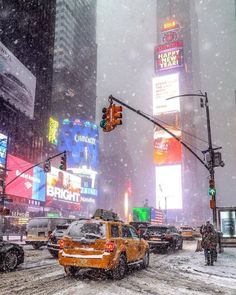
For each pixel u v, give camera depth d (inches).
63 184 2568.9
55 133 3905.0
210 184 795.4
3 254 446.9
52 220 861.2
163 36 7367.1
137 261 465.4
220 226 922.7
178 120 6107.3
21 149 2404.0
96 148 4889.3
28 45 2765.7
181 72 6545.3
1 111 2150.6
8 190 1815.9
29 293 311.1
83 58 6053.2
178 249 906.7
